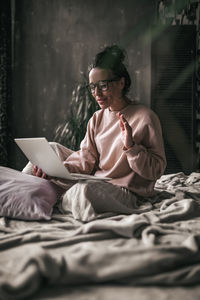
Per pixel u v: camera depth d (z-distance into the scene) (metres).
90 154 2.69
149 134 2.48
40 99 6.22
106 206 2.27
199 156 5.60
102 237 1.76
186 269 1.41
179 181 3.29
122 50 2.55
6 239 1.73
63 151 2.80
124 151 2.35
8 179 2.37
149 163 2.39
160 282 1.36
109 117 2.61
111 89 2.47
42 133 6.24
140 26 5.98
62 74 6.16
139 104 2.61
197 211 2.24
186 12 5.67
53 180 2.48
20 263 1.44
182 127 5.55
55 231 1.90
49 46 6.17
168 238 1.76
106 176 2.52
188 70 5.53
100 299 1.25
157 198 2.58
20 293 1.24
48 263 1.35
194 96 5.52
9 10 6.00
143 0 5.95
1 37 5.92
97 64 2.48
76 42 6.12
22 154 6.23
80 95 5.65
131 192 2.49
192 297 1.27
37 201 2.21
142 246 1.63
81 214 2.15
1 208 2.21
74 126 5.53
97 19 6.06
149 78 5.98
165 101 5.58
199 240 1.60
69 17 6.12
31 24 6.17
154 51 5.59
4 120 5.93
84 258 1.42
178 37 5.54
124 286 1.36
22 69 6.21
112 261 1.42
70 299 1.25
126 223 1.82
